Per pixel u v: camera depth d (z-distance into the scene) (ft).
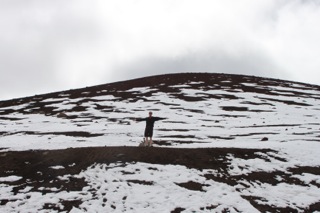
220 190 52.29
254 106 179.63
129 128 129.08
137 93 214.28
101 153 64.64
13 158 64.49
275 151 71.00
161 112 163.63
